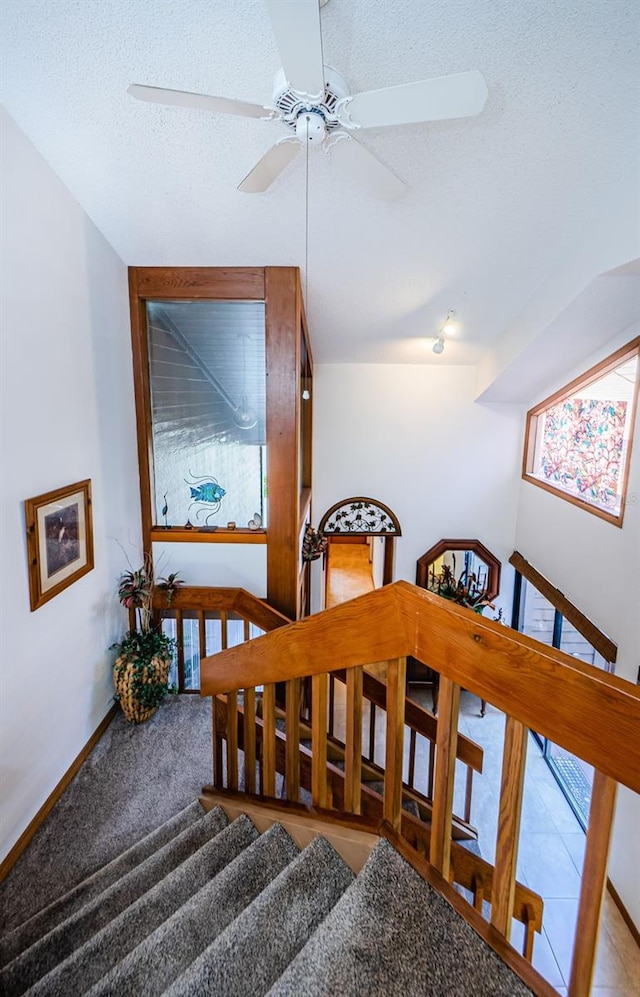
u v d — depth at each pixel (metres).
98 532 3.23
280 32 1.31
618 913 3.45
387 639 1.41
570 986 1.03
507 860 1.12
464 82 1.54
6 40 2.03
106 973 1.44
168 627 4.43
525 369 4.62
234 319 3.90
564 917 3.49
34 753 2.54
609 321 3.65
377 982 1.10
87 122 2.38
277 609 4.06
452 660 1.21
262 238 3.28
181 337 3.96
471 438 5.84
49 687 2.67
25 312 2.41
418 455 5.89
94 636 3.19
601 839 0.94
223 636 3.89
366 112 1.67
